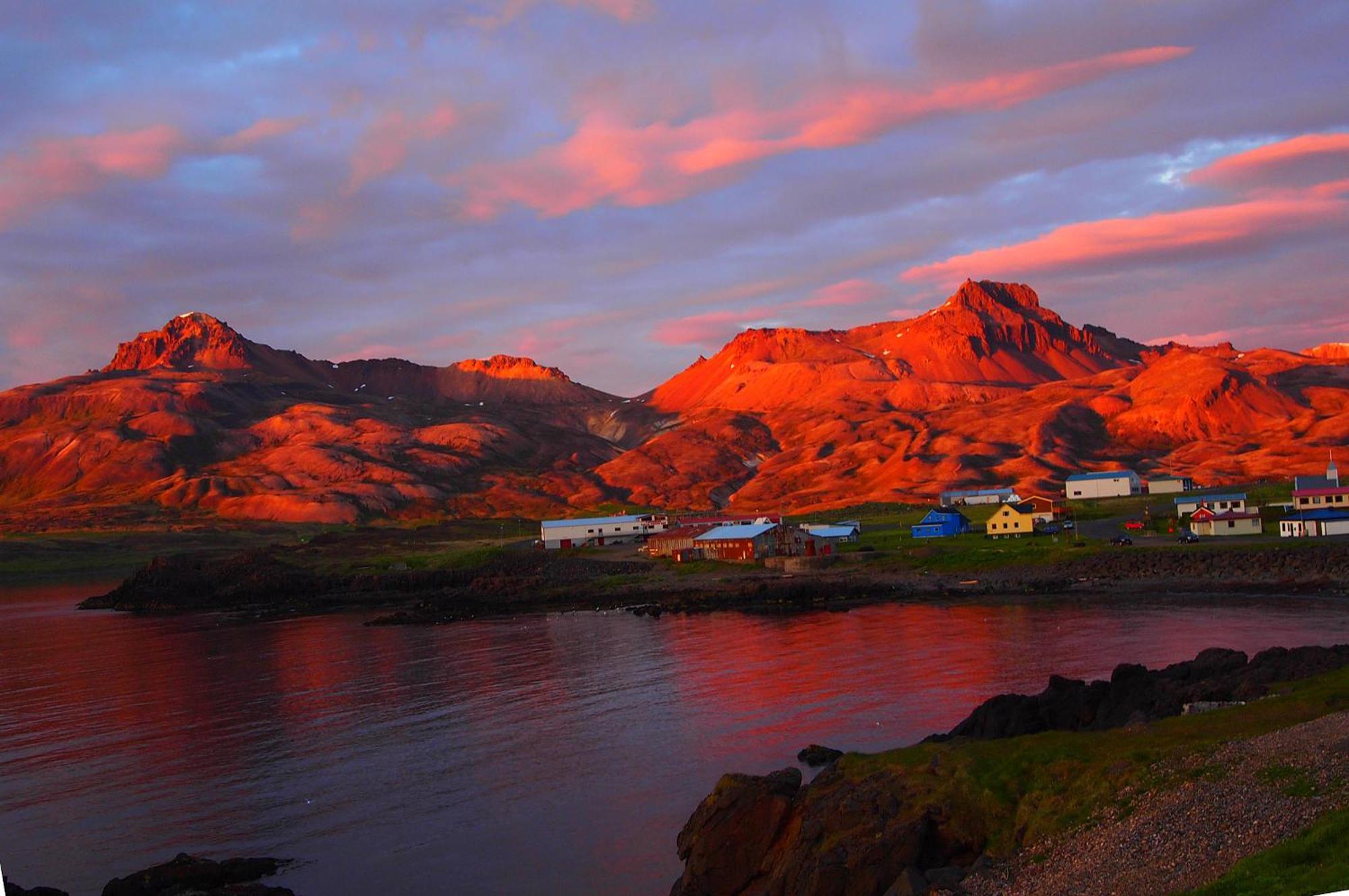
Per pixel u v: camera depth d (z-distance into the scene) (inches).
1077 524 7342.5
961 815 1590.8
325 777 2743.6
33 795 2765.7
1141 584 5177.2
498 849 2170.3
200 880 2058.3
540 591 6943.9
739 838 1744.6
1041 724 2255.2
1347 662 2268.7
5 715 3814.0
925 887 1433.3
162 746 3186.5
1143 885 1235.9
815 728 2859.3
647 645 4559.5
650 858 2068.2
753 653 4121.6
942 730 2728.8
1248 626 3919.8
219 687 4133.9
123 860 2265.0
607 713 3235.7
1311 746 1488.7
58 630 6515.8
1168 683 2314.2
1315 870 1091.3
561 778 2600.9
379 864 2137.1
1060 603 4913.9
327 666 4503.0
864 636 4328.3
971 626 4399.6
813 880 1521.9
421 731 3157.0
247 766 2901.1
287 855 2220.7
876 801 1657.2
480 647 4822.8
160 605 7741.1
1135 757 1603.1
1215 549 5472.4
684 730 2955.2
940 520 7559.1
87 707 3890.3
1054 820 1513.3
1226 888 1125.1
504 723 3193.9
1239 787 1402.6
